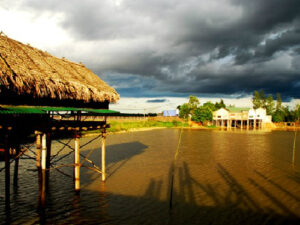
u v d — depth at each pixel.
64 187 14.29
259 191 13.71
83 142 35.59
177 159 23.50
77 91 12.42
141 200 12.28
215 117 87.00
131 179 16.09
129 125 67.50
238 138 46.00
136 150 29.62
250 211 10.94
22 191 13.39
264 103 109.31
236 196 12.88
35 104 10.95
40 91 10.66
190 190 13.89
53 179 15.90
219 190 13.89
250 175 17.28
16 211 10.73
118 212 10.80
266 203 11.90
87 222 9.80
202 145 34.84
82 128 12.80
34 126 10.39
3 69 9.27
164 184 15.03
